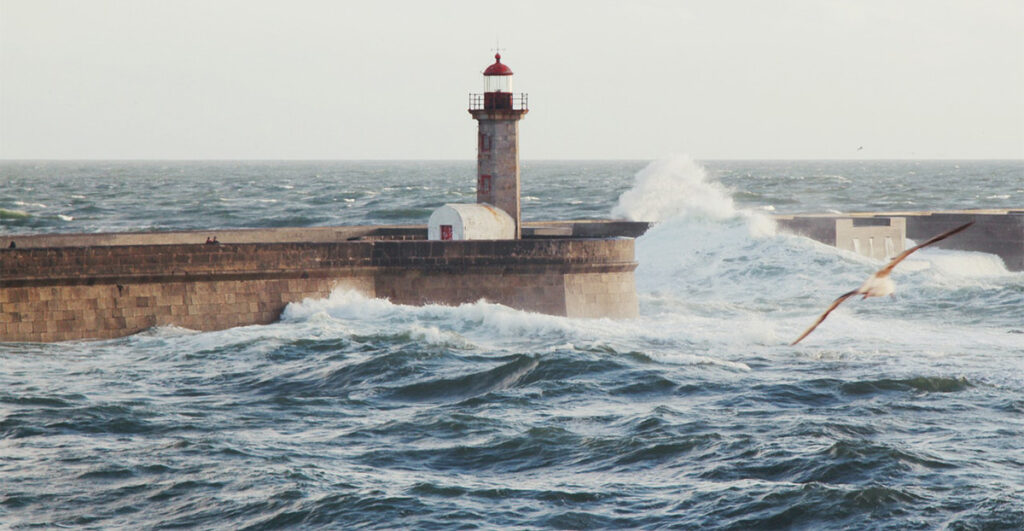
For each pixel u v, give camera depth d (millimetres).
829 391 90812
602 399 88625
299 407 86938
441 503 62938
